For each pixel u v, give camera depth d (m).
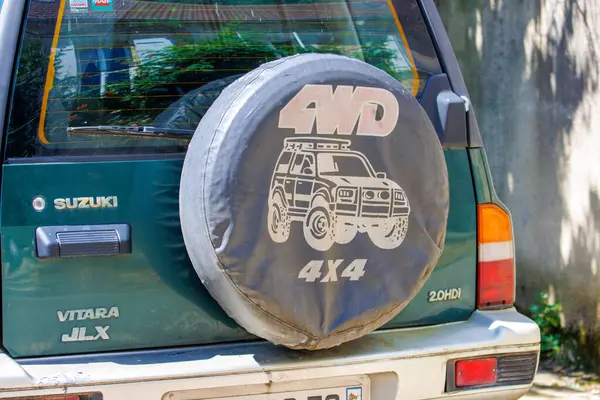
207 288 2.33
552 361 4.98
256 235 2.22
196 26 2.62
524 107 5.32
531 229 5.33
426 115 2.46
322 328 2.29
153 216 2.41
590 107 4.80
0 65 2.36
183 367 2.32
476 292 2.73
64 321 2.36
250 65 2.68
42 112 2.40
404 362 2.47
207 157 2.23
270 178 2.24
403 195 2.40
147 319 2.41
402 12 2.82
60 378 2.24
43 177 2.33
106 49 2.52
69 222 2.35
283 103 2.25
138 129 2.43
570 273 4.99
